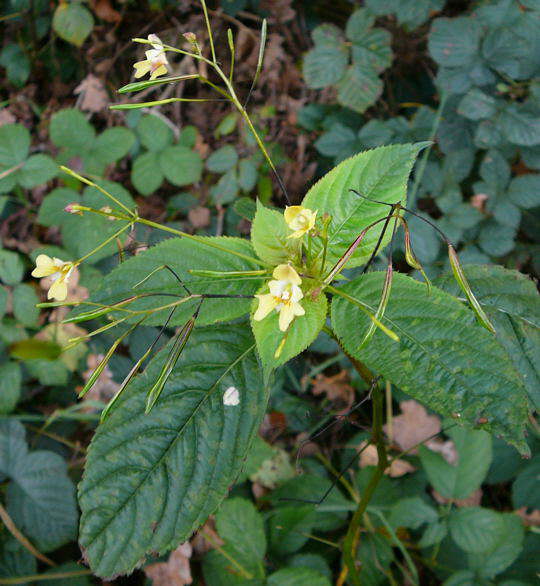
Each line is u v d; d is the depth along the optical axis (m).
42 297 0.68
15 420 0.54
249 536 0.45
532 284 0.34
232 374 0.30
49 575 0.48
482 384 0.26
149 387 0.30
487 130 0.60
